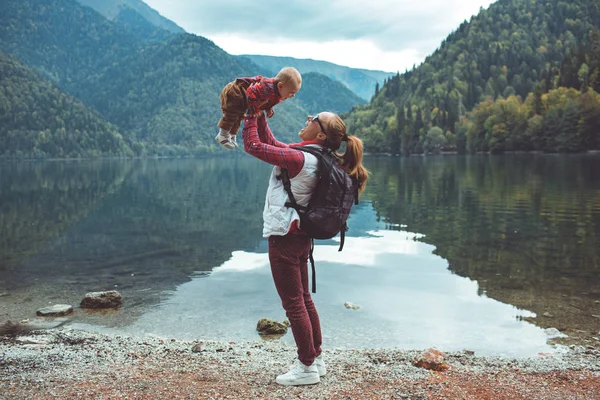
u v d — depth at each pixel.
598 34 154.38
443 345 6.08
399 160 101.31
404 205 23.11
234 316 7.58
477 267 10.53
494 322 6.97
